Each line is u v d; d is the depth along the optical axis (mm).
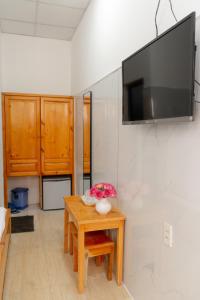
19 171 3861
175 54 1200
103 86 2541
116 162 2252
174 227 1396
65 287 2129
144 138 1738
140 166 1804
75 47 3910
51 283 2180
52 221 3574
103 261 2510
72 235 2414
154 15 1572
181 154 1325
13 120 3783
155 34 1565
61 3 3070
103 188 2092
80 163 3652
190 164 1252
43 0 3002
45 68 4207
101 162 2662
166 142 1467
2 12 3297
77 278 2238
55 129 3967
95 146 2863
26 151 3873
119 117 2154
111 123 2350
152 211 1644
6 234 2438
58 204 4059
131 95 1701
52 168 3994
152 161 1634
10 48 4016
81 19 3480
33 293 2047
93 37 2885
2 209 2549
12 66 4047
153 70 1407
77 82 3783
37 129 3898
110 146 2391
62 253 2686
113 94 2277
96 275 2297
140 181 1805
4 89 4035
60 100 3957
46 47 4191
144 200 1752
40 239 3008
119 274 2127
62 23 3631
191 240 1251
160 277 1550
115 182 2281
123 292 2066
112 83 2289
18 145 3828
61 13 3326
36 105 3871
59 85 4281
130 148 1963
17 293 2043
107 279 2230
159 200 1555
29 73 4137
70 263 2496
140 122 1589
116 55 2193
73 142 4055
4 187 3787
